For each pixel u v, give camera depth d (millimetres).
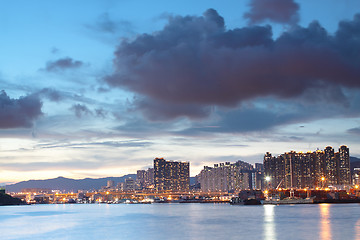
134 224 159875
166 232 124875
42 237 119062
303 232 118062
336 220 160625
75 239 111938
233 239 105188
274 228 131250
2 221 193625
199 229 133000
